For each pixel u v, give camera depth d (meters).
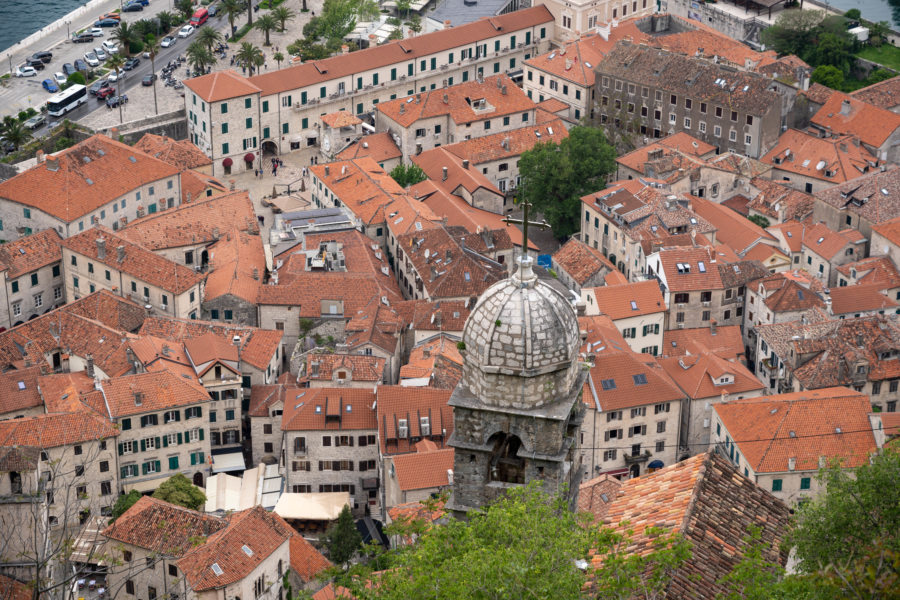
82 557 186.50
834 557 99.69
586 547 90.94
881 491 109.19
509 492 92.94
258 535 181.12
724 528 97.25
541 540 88.31
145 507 187.00
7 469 166.75
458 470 96.75
